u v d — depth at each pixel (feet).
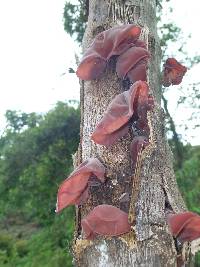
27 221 7.58
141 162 0.94
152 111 1.04
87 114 1.10
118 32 1.12
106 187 0.98
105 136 1.00
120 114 1.00
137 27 1.12
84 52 1.17
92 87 1.12
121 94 1.04
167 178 1.00
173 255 0.91
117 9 1.22
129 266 0.89
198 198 4.01
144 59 1.11
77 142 4.54
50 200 4.45
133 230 0.91
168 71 1.37
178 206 0.99
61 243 4.91
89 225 0.92
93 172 0.95
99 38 1.16
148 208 0.93
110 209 0.93
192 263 0.99
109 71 1.12
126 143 1.02
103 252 0.92
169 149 1.09
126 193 0.96
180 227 0.94
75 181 0.99
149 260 0.89
